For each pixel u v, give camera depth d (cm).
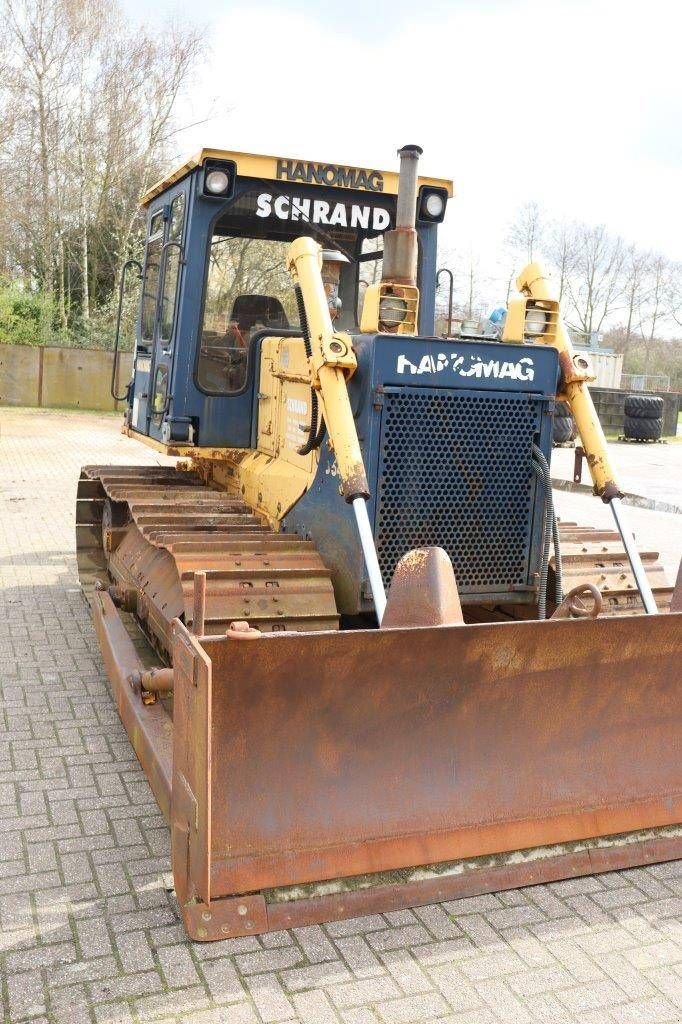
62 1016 279
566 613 423
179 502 553
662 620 347
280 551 462
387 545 437
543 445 458
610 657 346
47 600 728
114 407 2500
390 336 424
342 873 318
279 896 314
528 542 461
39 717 501
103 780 430
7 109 2841
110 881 349
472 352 439
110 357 2483
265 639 295
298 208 569
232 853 308
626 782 360
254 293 580
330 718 314
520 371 449
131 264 716
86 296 2981
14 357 2442
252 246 574
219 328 575
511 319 468
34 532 977
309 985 297
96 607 593
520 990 300
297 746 312
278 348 541
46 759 451
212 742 301
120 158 3002
